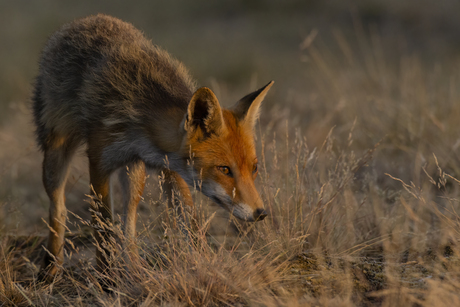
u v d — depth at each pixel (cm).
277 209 916
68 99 909
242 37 3750
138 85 859
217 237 946
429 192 1016
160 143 829
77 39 934
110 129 847
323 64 1766
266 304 627
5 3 4609
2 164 1508
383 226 878
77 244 1040
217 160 787
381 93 1653
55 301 759
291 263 773
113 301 714
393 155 1312
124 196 907
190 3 4638
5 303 753
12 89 2433
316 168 1147
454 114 1347
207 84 2523
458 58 2686
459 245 766
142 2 4728
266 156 1170
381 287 700
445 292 601
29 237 991
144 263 760
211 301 684
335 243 853
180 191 886
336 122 1609
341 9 4044
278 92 2202
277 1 4412
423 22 3638
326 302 627
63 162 938
